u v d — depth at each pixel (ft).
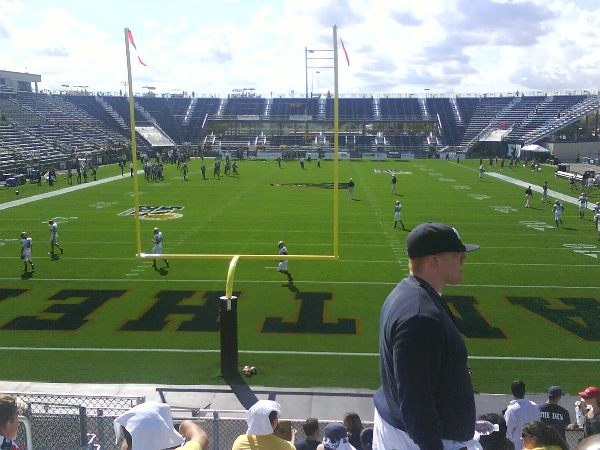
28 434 12.22
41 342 37.29
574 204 95.04
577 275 52.37
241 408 28.04
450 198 102.53
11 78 240.12
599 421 17.92
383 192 111.34
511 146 202.08
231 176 142.51
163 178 136.98
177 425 18.92
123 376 32.17
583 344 36.70
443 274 7.36
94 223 78.38
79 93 252.62
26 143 163.22
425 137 245.24
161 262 57.47
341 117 258.98
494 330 39.09
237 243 65.72
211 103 268.82
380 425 7.17
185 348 36.32
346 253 61.16
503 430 13.89
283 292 47.85
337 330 39.37
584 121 216.74
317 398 29.07
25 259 54.29
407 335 6.50
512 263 56.59
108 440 20.22
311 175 145.18
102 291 48.11
